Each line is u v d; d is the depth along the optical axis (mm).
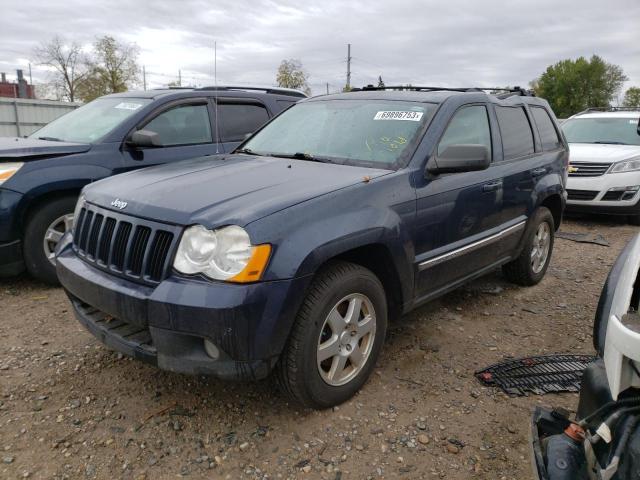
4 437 2699
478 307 4617
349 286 2873
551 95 72188
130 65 38656
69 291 3111
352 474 2525
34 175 4598
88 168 4898
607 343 1836
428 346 3836
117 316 2709
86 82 38844
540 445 1914
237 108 6273
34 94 43219
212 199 2744
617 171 8039
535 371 3502
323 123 3994
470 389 3277
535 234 4883
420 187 3342
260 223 2525
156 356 2623
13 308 4336
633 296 1896
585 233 7719
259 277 2479
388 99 3992
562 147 5438
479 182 3889
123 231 2816
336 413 2979
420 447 2727
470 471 2570
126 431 2783
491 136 4238
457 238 3736
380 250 3107
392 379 3363
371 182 3082
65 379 3256
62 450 2623
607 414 1759
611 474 1597
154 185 3057
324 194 2834
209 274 2488
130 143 5211
